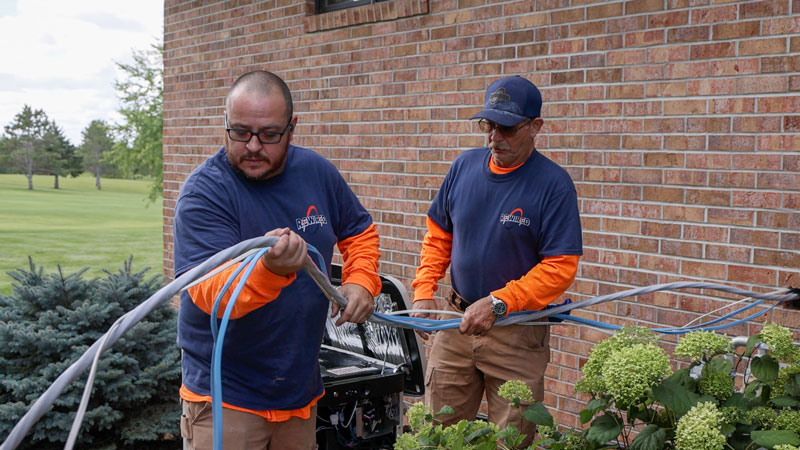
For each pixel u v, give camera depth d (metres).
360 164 5.34
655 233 3.83
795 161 3.36
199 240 2.04
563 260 2.76
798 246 3.36
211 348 2.18
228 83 6.39
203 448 2.21
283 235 1.66
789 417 1.93
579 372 4.19
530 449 2.24
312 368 2.31
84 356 1.17
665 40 3.74
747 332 3.51
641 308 3.91
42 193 62.09
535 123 2.85
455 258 3.06
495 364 3.00
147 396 4.09
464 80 4.65
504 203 2.87
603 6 3.97
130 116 24.62
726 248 3.58
